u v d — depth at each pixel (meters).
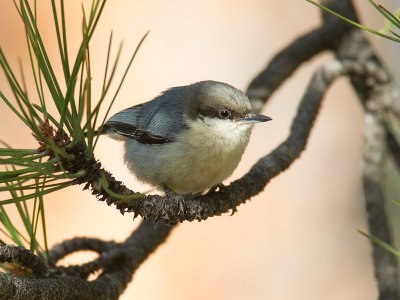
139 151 8.73
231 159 8.45
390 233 8.08
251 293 13.24
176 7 13.78
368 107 8.88
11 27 12.58
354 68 8.69
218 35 13.76
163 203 5.74
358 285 13.38
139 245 7.00
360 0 14.89
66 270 6.11
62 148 4.46
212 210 6.34
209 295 13.01
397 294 7.55
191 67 13.56
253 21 13.88
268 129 13.88
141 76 13.41
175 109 8.61
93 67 13.22
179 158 8.34
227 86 8.70
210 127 8.32
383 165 8.55
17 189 4.20
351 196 13.80
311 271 13.40
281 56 9.50
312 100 8.16
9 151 4.27
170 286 12.98
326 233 13.62
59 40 4.38
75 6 12.94
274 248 13.48
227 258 13.24
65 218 12.30
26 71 12.47
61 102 4.51
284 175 13.81
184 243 13.23
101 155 12.66
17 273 5.11
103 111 13.10
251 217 13.54
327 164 13.96
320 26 9.66
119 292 6.20
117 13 13.52
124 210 5.42
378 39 14.81
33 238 5.25
